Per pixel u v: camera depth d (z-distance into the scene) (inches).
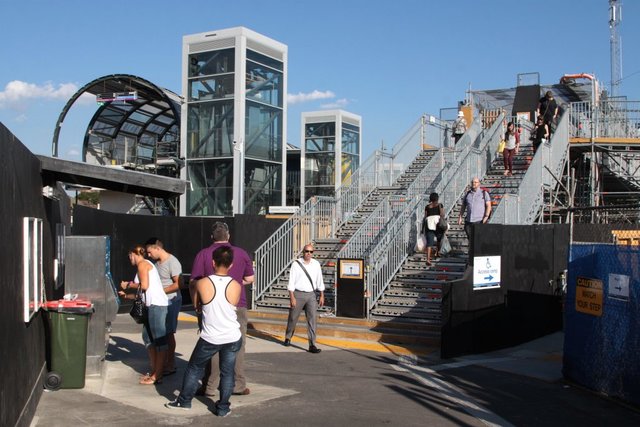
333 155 1589.6
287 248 673.6
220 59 1193.4
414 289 569.0
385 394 335.6
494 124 882.8
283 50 1275.8
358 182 811.4
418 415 295.3
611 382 335.0
